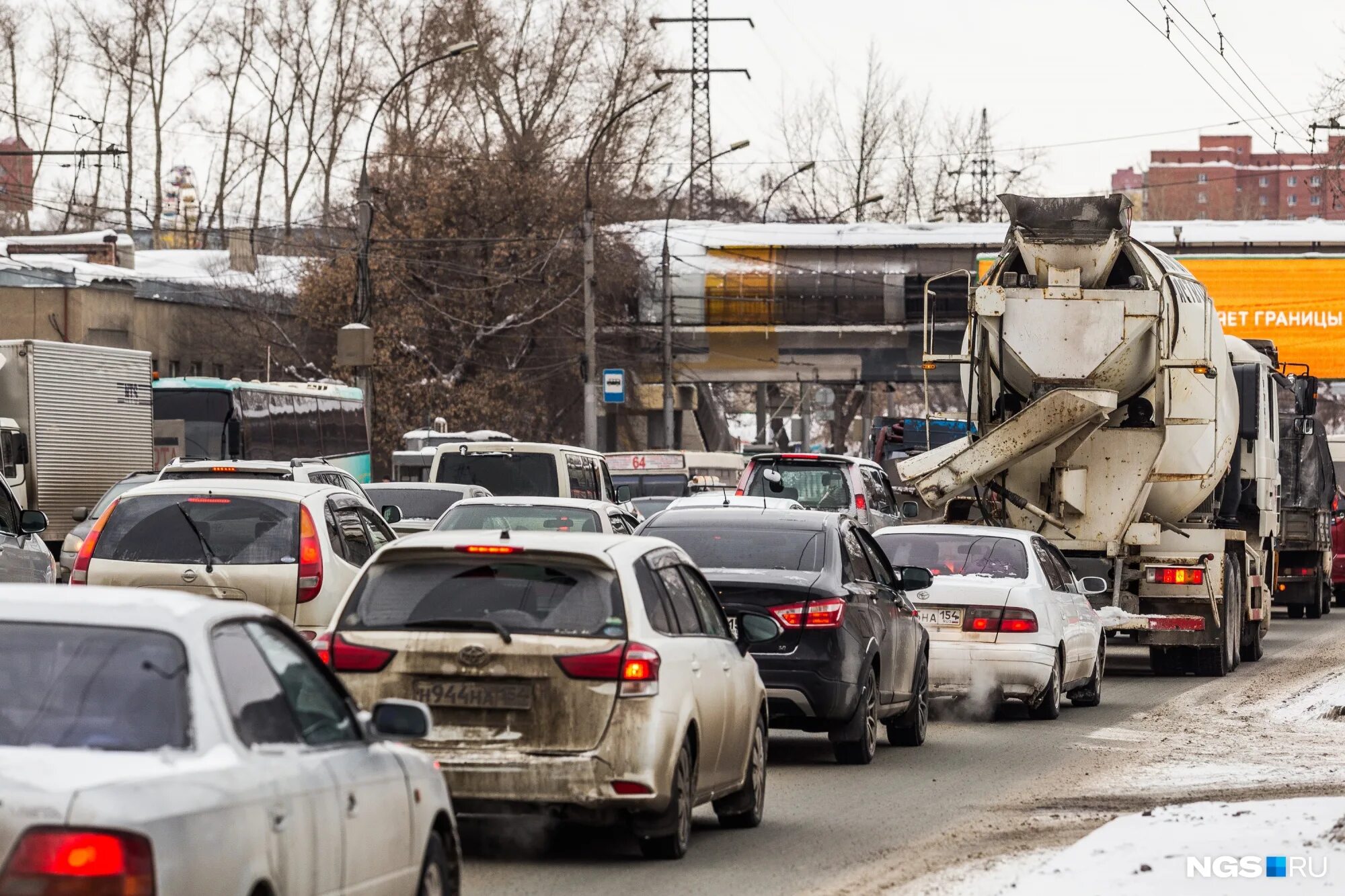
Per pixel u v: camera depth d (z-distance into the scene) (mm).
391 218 198000
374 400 192250
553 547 31578
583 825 36500
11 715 18250
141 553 47125
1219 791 41500
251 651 20250
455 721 30734
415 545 31922
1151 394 73375
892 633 48500
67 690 18438
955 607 56406
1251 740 52719
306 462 74625
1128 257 72750
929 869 31797
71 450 113125
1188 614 75688
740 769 35688
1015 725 56875
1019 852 33469
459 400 192875
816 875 31344
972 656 55938
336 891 20156
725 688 34250
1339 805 35625
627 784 30438
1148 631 75500
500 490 89938
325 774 20156
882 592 48594
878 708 47375
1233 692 69625
